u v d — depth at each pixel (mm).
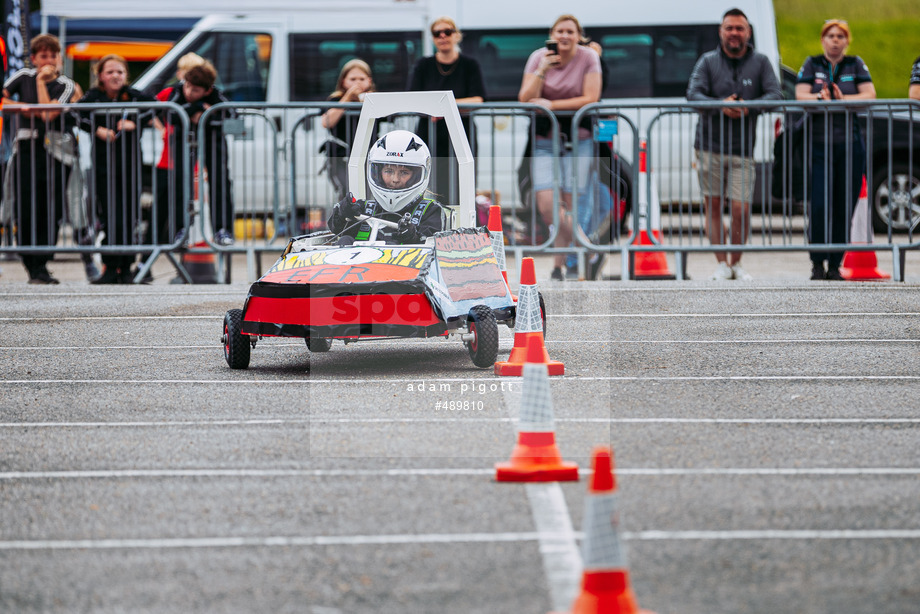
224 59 51656
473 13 51281
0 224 38031
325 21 51781
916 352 23453
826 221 35594
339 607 10602
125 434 17062
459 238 22766
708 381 20641
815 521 12820
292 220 37312
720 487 14117
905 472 14734
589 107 35938
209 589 11078
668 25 50656
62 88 38500
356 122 37500
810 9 106938
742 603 10617
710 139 36031
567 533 12523
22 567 11727
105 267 37562
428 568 11531
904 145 48594
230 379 21250
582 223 36969
